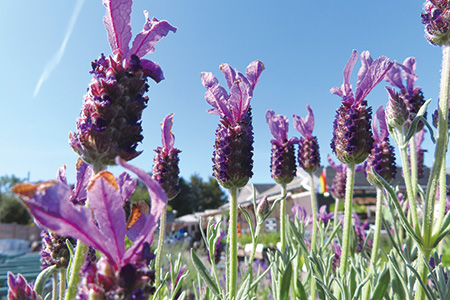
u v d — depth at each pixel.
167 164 2.18
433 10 1.46
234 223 1.71
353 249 3.11
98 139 1.01
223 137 1.76
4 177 49.72
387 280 1.62
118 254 0.71
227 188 1.78
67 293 0.89
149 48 1.15
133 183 0.90
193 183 59.97
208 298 2.22
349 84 1.85
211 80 1.84
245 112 1.79
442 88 1.44
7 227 12.57
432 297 1.30
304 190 20.98
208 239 2.17
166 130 2.20
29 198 0.63
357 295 1.53
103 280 0.66
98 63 1.08
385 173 2.13
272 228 20.03
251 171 1.76
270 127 2.62
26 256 6.36
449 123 1.68
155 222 0.68
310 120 3.04
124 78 1.05
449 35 1.43
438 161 1.40
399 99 1.62
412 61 2.39
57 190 0.65
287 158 2.54
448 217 1.36
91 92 1.05
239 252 8.75
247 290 1.70
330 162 4.43
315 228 2.63
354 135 1.76
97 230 0.70
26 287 0.89
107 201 0.72
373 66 1.76
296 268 2.28
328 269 1.95
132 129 1.06
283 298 1.85
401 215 1.40
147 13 1.18
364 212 11.67
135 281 0.66
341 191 4.26
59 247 1.51
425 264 1.42
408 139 1.55
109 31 1.10
